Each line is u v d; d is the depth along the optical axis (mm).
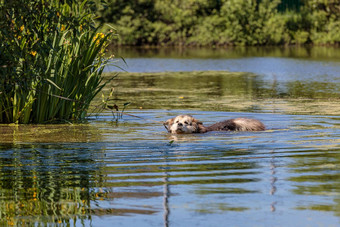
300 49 88750
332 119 25922
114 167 16547
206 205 12945
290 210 12547
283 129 23438
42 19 23969
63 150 19156
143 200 13344
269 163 16953
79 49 26500
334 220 11922
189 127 22703
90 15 26250
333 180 14914
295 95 36188
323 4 102750
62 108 26719
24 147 19703
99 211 12562
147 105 31578
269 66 60469
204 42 97562
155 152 18766
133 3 98438
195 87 41875
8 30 22281
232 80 47312
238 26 97688
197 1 99312
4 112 25953
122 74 52875
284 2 105750
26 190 14164
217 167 16484
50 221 12055
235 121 23656
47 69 25375
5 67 22344
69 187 14438
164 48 92375
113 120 26484
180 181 14898
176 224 11766
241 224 11758
